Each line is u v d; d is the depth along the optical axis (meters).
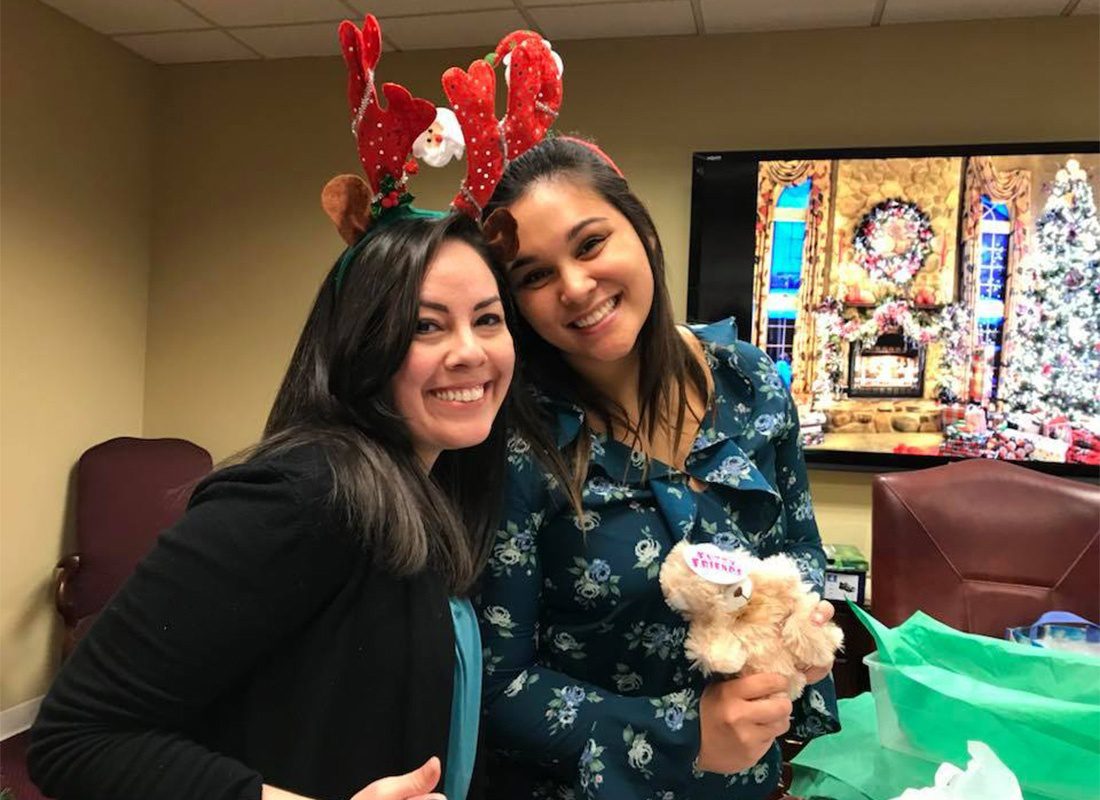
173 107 3.38
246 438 3.38
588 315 0.97
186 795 0.65
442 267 0.82
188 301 3.40
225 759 0.68
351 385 0.82
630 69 3.00
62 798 0.68
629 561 0.98
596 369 1.06
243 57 3.27
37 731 0.68
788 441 1.22
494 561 0.97
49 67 2.85
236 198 3.35
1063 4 2.64
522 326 1.06
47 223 2.88
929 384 2.80
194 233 3.39
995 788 0.79
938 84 2.80
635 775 0.90
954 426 2.79
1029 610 1.71
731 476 1.06
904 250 2.79
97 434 3.17
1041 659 1.07
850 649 2.49
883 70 2.84
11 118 2.71
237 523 0.69
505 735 0.95
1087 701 1.03
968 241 2.74
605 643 1.00
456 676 0.87
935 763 1.02
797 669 0.87
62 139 2.93
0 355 2.72
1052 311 2.71
